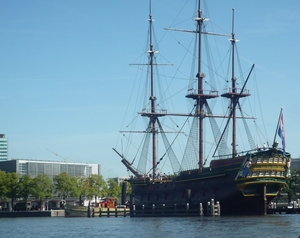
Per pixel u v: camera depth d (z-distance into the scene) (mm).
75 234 109125
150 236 96125
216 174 147750
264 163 135250
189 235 93812
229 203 144625
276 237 85750
